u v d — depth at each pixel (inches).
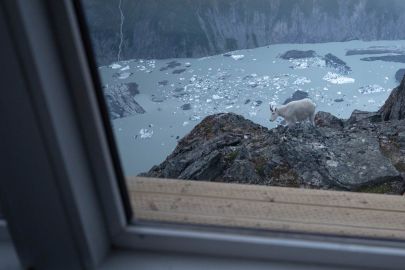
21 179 22.1
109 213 27.0
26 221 24.1
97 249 26.8
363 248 26.8
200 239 28.0
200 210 43.1
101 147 24.0
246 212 44.4
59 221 24.0
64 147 21.4
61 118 20.8
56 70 20.1
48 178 22.0
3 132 20.3
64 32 19.7
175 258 28.3
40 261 26.2
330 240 28.0
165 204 43.8
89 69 21.9
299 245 27.2
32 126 20.1
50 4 18.9
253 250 27.8
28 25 17.6
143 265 27.6
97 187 25.6
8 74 18.4
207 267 27.5
